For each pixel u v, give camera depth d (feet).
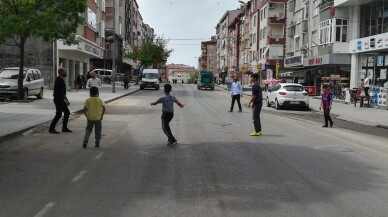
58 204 20.49
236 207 20.22
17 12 75.92
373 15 115.65
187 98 126.82
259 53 239.91
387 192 23.29
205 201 21.17
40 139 41.29
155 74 174.70
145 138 42.75
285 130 51.93
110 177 26.07
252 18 262.06
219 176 26.58
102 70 208.13
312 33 152.46
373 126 62.03
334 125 60.54
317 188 23.90
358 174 27.66
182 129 50.55
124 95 123.34
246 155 33.94
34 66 127.54
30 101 82.69
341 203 21.07
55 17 76.23
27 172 27.27
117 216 18.79
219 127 53.42
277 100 88.99
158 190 23.17
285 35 215.10
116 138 42.55
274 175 27.02
